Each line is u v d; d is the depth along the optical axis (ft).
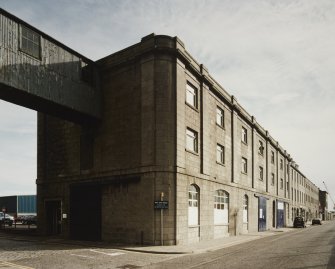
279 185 169.07
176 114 71.46
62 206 85.76
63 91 70.13
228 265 44.96
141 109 72.54
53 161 90.68
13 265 45.32
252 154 125.49
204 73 86.53
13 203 183.73
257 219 126.72
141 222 68.74
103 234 75.05
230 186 100.01
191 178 75.77
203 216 80.79
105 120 79.46
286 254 55.88
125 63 77.00
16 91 61.36
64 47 71.36
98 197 77.61
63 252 57.36
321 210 368.27
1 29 58.85
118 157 75.51
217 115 96.12
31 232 94.38
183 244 69.87
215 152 91.40
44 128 94.48
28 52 63.41
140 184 70.03
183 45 76.28
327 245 70.49
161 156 68.74
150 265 45.68
